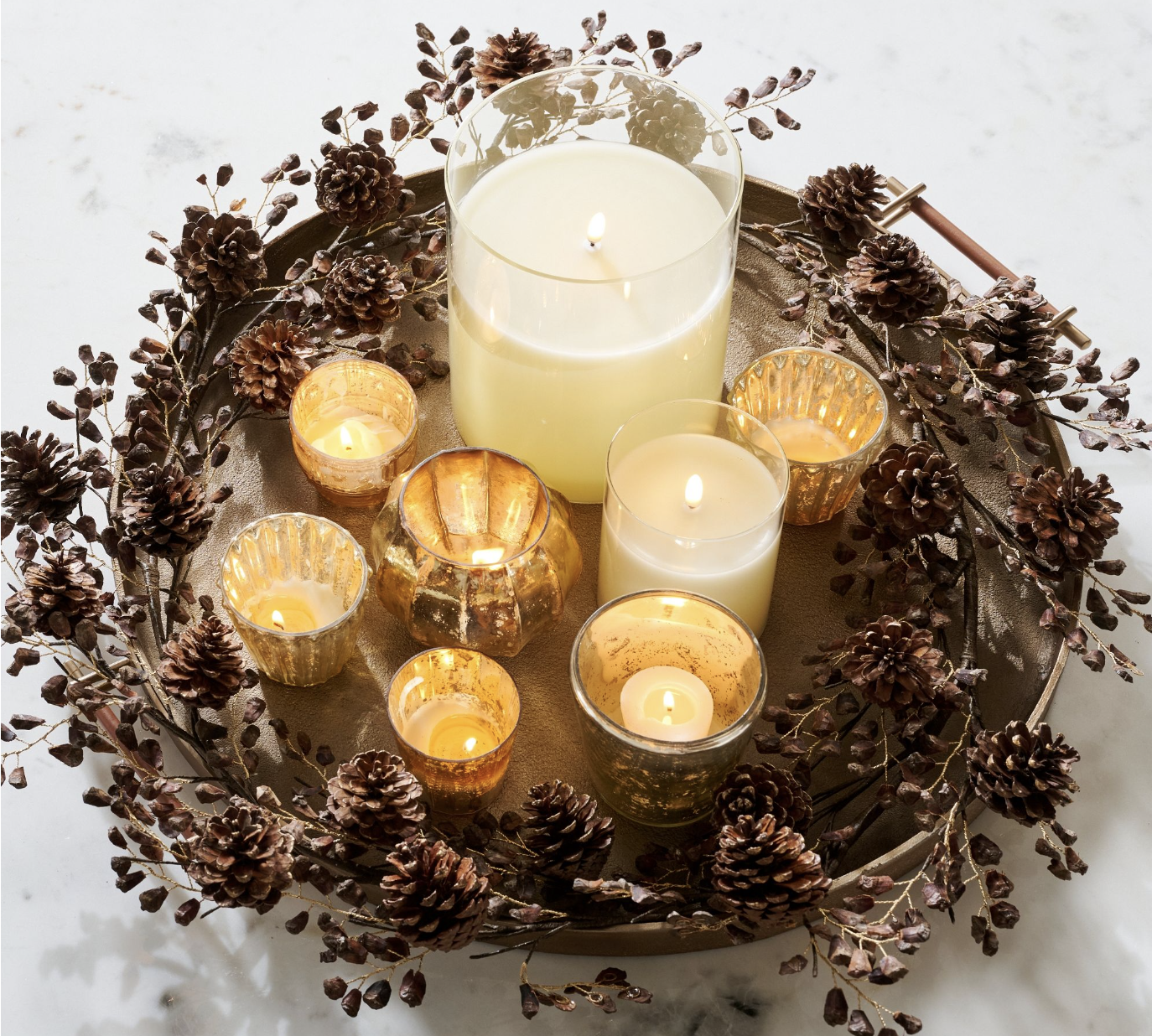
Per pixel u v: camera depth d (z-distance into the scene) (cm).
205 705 107
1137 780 116
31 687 120
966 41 151
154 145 143
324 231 130
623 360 112
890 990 109
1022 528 114
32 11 150
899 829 110
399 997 109
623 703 112
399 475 118
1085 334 128
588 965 110
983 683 115
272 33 150
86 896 113
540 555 112
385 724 113
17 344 133
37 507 112
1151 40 151
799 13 152
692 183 120
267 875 101
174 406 121
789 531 121
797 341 128
